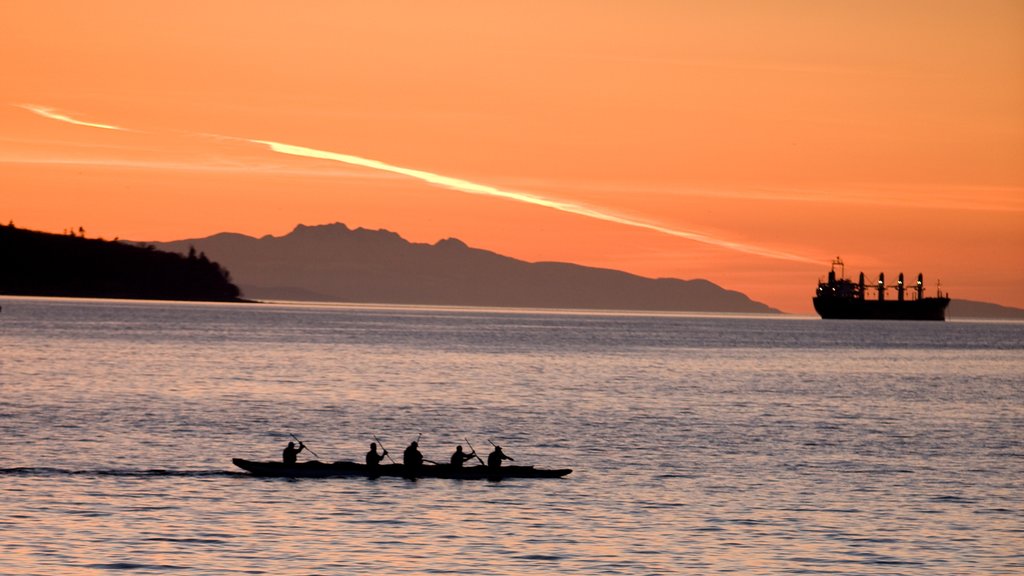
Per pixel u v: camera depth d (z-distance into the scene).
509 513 173.88
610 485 199.25
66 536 153.12
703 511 177.62
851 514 177.38
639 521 169.62
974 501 189.75
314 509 174.00
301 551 148.25
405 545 152.75
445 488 192.88
